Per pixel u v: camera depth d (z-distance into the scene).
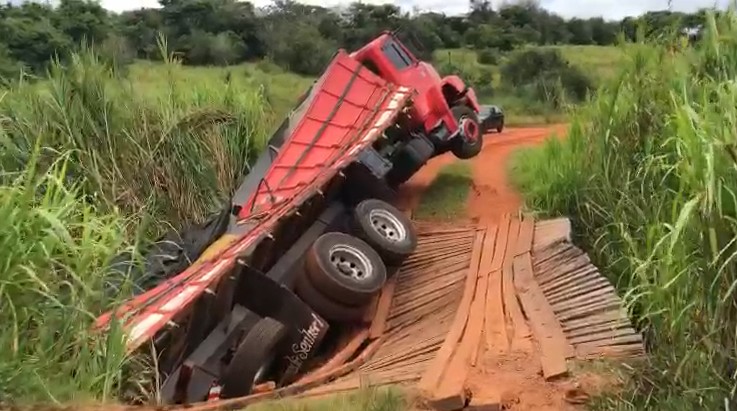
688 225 5.72
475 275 9.64
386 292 10.05
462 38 53.12
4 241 5.98
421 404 5.95
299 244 9.77
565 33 58.88
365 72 13.48
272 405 5.96
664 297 6.10
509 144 20.48
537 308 8.04
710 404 5.39
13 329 5.89
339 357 8.38
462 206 13.16
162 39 13.69
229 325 7.80
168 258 9.81
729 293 5.18
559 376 6.29
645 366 6.31
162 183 11.30
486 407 5.84
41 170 9.47
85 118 10.37
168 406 6.25
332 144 11.87
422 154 13.06
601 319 7.43
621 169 9.27
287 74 32.62
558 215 11.44
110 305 7.19
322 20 44.62
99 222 7.21
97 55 12.09
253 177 11.58
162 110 12.09
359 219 10.08
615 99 9.88
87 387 6.01
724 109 5.89
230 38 35.09
